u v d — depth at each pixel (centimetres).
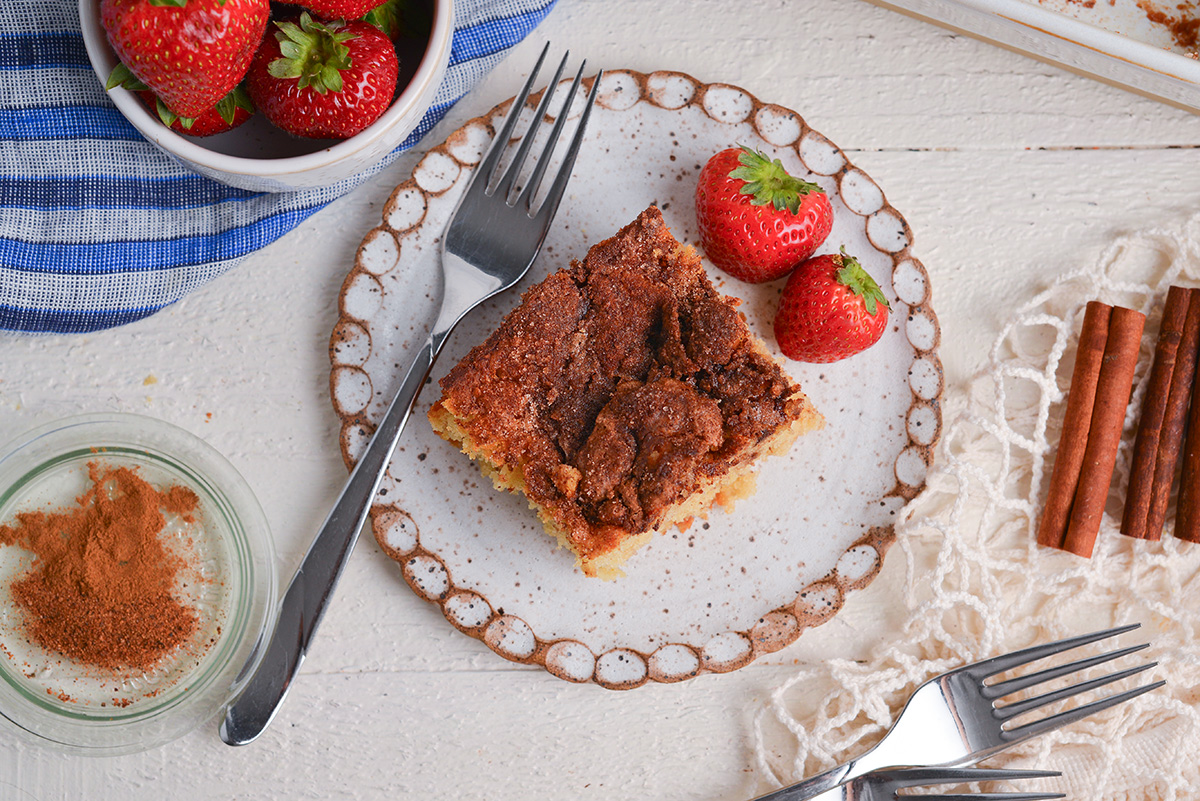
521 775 56
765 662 56
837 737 56
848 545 56
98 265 54
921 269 56
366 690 56
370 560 56
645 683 55
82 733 55
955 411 57
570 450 53
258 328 56
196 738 56
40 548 54
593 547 53
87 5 51
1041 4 58
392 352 55
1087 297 57
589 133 56
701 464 53
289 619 54
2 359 56
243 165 52
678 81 56
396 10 53
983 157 57
